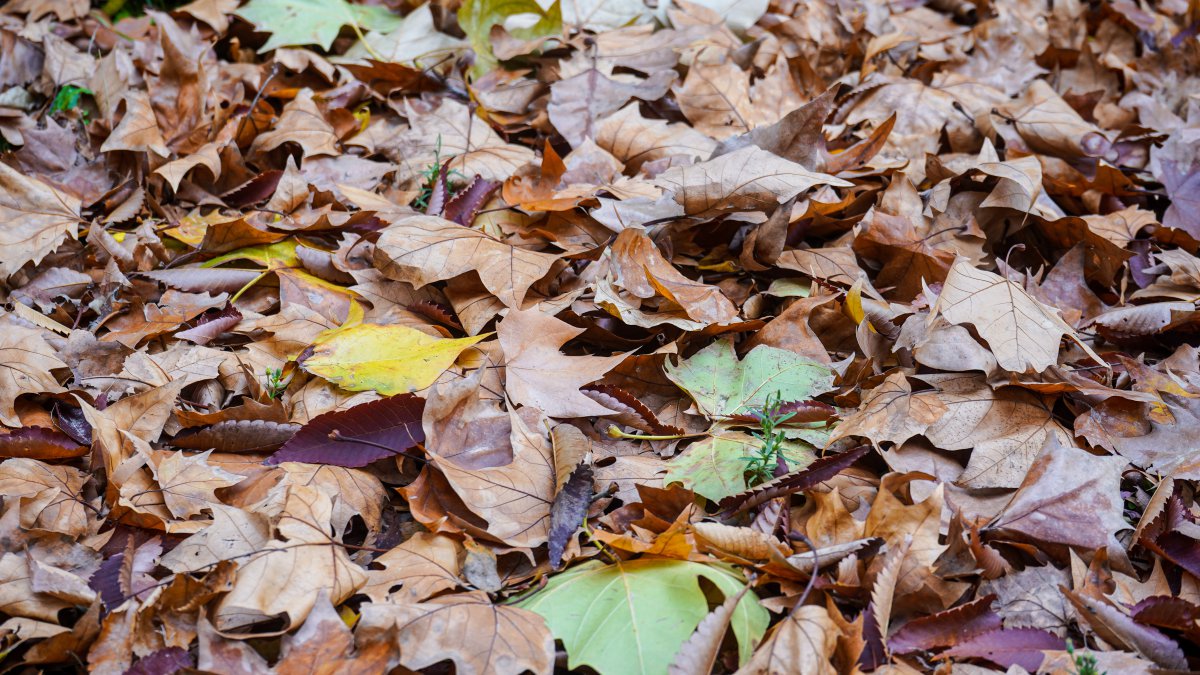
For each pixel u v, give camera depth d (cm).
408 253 166
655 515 155
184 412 158
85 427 159
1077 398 163
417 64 198
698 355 165
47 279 170
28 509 152
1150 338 170
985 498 157
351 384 160
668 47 194
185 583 147
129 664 146
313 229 174
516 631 147
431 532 153
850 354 168
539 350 162
